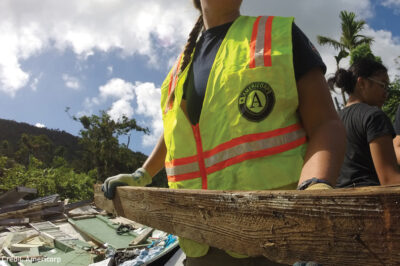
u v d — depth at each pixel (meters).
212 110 1.30
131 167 39.78
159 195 1.19
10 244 6.79
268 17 1.32
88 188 22.05
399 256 0.58
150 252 6.13
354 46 18.34
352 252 0.64
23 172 20.05
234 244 0.88
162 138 1.95
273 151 1.15
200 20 1.67
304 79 1.17
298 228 0.72
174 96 1.61
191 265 1.43
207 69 1.40
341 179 2.35
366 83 2.47
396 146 2.55
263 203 0.79
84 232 8.07
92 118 38.22
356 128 2.26
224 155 1.25
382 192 0.58
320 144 1.05
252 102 1.18
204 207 0.96
